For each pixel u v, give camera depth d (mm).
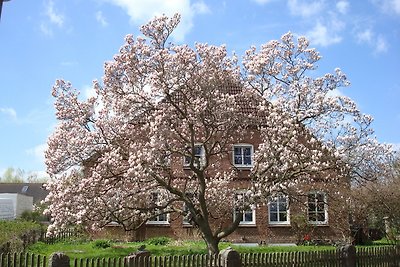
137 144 16797
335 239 28906
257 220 30859
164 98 17625
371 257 15820
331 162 17656
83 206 15820
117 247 22984
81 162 16953
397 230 23234
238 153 29500
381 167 20125
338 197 24359
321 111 18141
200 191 17312
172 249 22125
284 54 19203
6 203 44156
